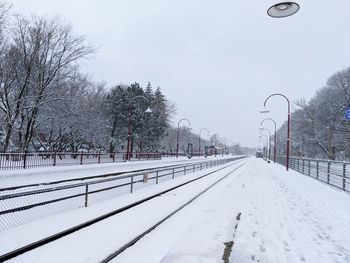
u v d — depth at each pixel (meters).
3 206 10.33
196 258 5.96
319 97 89.69
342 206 11.37
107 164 33.09
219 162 51.81
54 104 35.19
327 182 18.39
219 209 10.76
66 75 35.78
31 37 31.44
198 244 6.83
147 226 8.55
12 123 30.14
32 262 5.80
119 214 10.14
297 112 91.75
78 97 39.53
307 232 7.98
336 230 8.20
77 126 42.66
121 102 60.19
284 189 16.20
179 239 7.22
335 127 70.94
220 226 8.41
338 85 75.12
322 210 10.70
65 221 8.70
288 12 10.45
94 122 46.31
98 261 5.90
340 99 73.62
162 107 98.88
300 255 6.33
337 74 76.38
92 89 49.88
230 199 12.94
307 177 23.52
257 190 15.83
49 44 32.62
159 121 80.88
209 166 43.78
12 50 30.47
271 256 6.25
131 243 7.10
